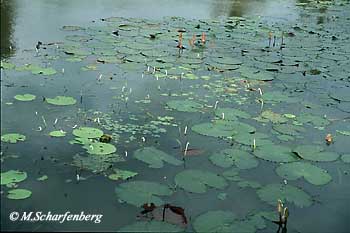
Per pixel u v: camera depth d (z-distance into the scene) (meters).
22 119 7.21
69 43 11.54
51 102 7.88
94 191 5.53
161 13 16.81
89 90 8.70
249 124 7.86
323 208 5.65
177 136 7.16
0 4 15.44
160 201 5.40
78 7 16.34
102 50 11.20
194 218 5.18
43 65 9.82
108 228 4.92
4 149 6.28
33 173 5.80
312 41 14.32
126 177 5.86
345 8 22.17
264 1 22.16
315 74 10.91
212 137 7.20
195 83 9.59
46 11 15.19
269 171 6.37
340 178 6.38
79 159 6.18
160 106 8.26
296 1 23.19
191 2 19.75
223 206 5.48
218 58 11.48
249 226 5.11
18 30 12.45
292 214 5.48
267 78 10.30
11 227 4.82
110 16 15.32
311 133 7.72
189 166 6.30
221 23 15.92
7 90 8.31
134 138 6.98
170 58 11.10
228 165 6.39
